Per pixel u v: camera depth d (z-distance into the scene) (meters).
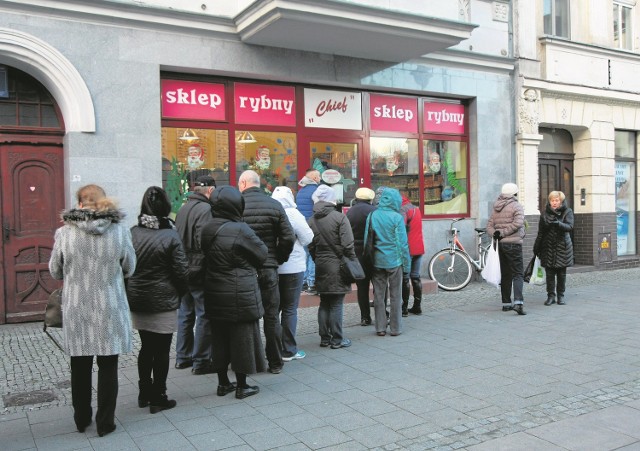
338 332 6.33
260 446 3.84
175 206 8.45
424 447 3.82
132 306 4.33
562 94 12.32
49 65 7.20
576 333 6.96
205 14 8.20
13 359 5.91
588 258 12.98
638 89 13.63
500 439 3.95
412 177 10.85
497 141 11.58
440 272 10.17
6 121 7.42
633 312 8.19
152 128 7.95
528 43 11.80
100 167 7.59
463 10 10.68
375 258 6.82
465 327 7.32
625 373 5.40
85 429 4.15
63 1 7.21
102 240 3.91
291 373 5.47
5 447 3.86
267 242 5.29
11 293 7.44
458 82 11.05
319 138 9.75
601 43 13.07
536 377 5.29
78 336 3.88
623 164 13.84
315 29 8.24
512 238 8.06
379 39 8.84
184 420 4.31
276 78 9.15
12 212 7.45
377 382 5.18
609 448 3.79
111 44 7.62
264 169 9.23
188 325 5.68
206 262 4.70
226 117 8.88
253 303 4.62
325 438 3.97
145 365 4.51
